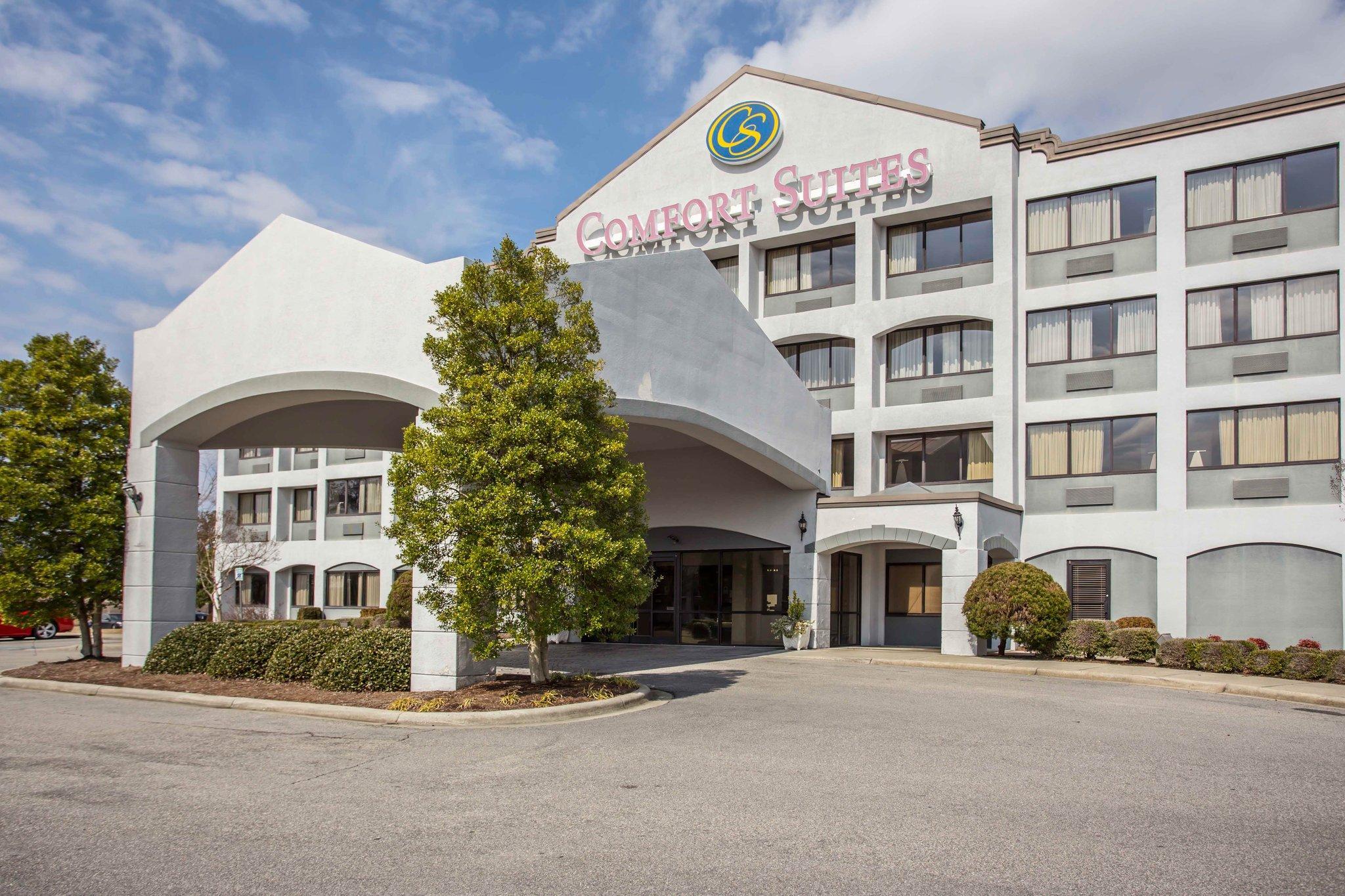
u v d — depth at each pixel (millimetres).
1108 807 7258
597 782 8070
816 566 23484
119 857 6043
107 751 9664
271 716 12086
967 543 21625
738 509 24625
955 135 26984
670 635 25656
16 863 5910
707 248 30578
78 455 17141
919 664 19062
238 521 45062
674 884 5480
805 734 10469
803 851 6102
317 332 15078
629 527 13328
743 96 30438
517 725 11297
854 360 28359
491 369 12656
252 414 16578
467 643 13438
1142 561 24156
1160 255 24500
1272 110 23406
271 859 5973
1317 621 22000
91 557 17109
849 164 28391
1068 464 25281
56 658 21234
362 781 8180
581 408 13203
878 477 27953
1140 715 12164
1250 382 23266
